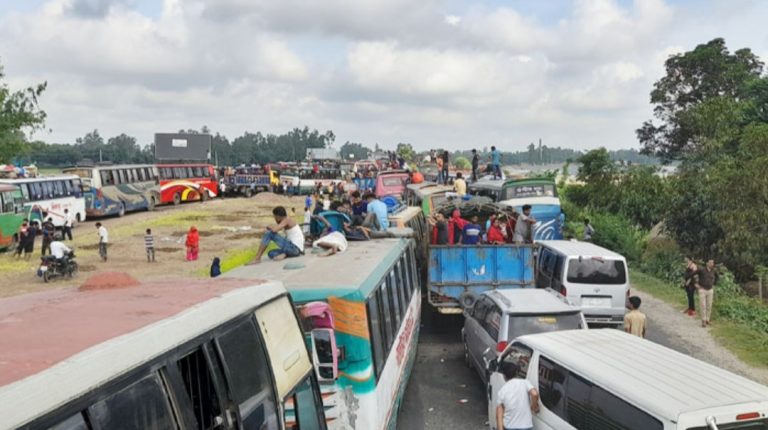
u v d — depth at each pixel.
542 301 11.44
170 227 38.75
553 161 181.25
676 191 28.12
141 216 45.56
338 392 7.15
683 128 55.53
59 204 38.22
